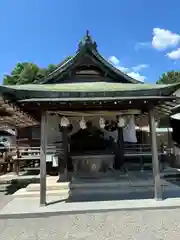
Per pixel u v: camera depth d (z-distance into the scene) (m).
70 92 6.22
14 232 4.94
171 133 13.44
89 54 8.23
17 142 14.48
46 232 4.91
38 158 10.60
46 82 8.29
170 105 7.57
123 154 10.12
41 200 6.27
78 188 7.89
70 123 9.66
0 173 11.29
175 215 5.61
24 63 34.22
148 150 11.44
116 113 7.71
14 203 6.71
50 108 6.50
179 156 12.18
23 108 6.86
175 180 9.71
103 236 4.61
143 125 13.94
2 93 5.89
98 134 10.72
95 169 9.83
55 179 8.95
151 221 5.29
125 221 5.32
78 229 5.00
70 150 10.45
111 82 8.56
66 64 8.14
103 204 6.30
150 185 8.02
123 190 7.77
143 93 6.43
